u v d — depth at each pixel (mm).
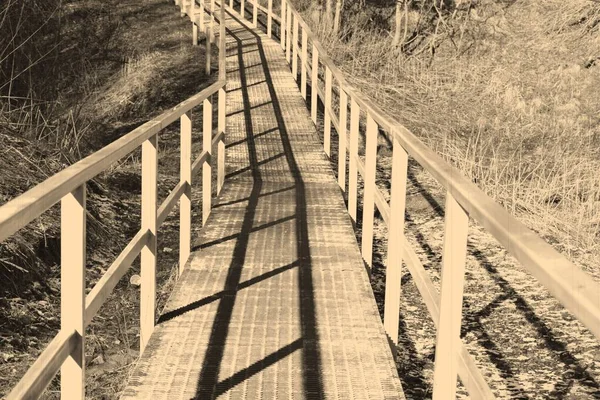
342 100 10531
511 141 14719
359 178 12266
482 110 16578
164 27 25594
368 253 7438
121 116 18688
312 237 8195
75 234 3357
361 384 4793
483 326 6492
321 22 23172
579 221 9375
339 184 10695
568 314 6703
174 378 4805
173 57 22188
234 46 23078
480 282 7512
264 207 9570
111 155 3820
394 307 5602
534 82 18062
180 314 5914
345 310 6078
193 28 23531
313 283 6703
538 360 5848
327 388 4719
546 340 6191
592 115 16641
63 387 3396
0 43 11992
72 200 3334
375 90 17594
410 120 15781
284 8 21859
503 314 6734
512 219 2434
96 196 9555
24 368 5566
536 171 12367
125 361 5910
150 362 5031
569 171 11836
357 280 6812
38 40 15914
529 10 21953
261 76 19188
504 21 21406
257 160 12352
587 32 20125
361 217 10117
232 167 11914
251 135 13953
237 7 31016
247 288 6543
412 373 5727
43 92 14305
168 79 20266
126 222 9289
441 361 3414
